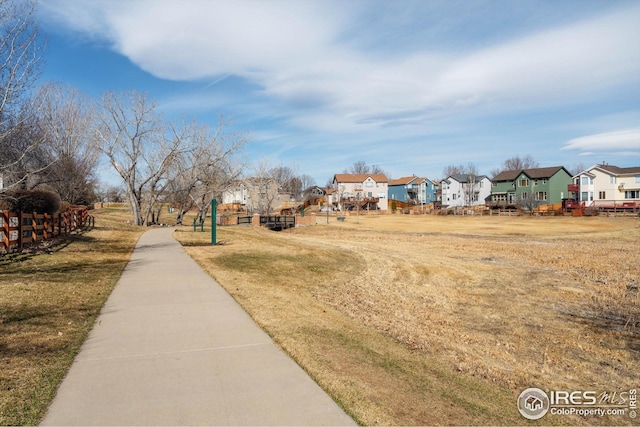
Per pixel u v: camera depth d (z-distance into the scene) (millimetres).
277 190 80000
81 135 33562
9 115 13836
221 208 78438
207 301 8602
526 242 32094
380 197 94688
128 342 6035
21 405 4078
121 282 10352
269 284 11789
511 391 6145
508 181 81938
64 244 16625
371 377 5395
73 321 6906
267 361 5430
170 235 24219
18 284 9125
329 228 47562
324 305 10367
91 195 49000
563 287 15430
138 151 36688
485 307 12484
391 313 10961
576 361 8180
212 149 41594
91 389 4484
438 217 67688
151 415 3957
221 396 4395
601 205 70562
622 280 16875
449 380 6004
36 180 23391
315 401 4363
